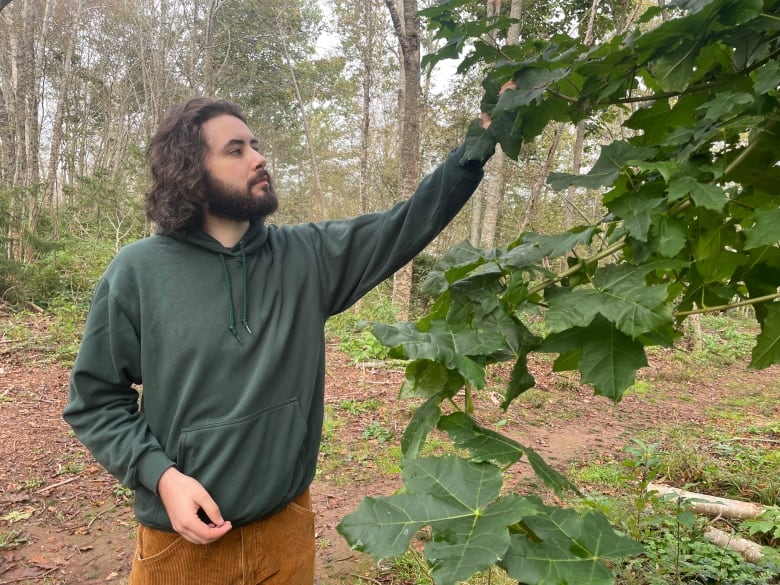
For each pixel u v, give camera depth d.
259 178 1.40
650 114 0.96
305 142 29.39
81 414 1.36
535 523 0.64
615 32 9.11
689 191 0.73
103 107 24.69
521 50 0.93
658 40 0.78
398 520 0.63
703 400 7.11
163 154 1.42
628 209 0.80
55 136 13.70
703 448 4.80
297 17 19.52
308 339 1.45
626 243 0.83
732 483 3.87
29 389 5.75
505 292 0.89
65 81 15.26
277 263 1.46
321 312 1.54
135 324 1.36
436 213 1.45
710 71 0.89
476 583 2.63
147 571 1.38
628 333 0.70
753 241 0.73
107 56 23.59
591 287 0.78
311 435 1.51
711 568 2.57
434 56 0.94
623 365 0.76
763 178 0.81
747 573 2.61
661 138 0.98
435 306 1.01
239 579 1.37
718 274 1.01
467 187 1.42
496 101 0.98
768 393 7.61
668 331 0.78
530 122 0.97
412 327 0.83
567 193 12.34
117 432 1.33
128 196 13.70
